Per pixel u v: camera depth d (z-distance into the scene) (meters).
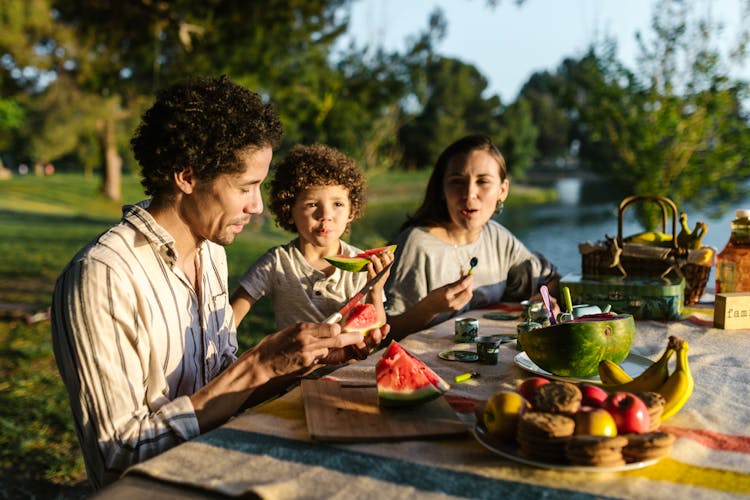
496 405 1.36
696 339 2.35
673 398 1.52
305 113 10.72
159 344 1.80
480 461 1.33
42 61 17.02
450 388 1.81
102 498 1.19
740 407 1.65
